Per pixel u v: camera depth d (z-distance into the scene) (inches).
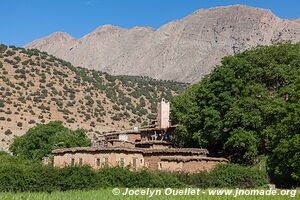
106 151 2452.0
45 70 6673.2
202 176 2144.4
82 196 1364.4
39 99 5876.0
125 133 3314.5
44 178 1892.2
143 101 6865.2
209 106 2689.5
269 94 2632.9
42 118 5502.0
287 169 2154.3
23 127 5182.1
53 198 1301.7
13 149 3644.2
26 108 5605.3
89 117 5861.2
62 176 1919.3
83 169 1958.7
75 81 6742.1
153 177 2017.7
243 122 2474.2
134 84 7534.5
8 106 5521.7
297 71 2605.8
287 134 2123.5
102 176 1978.3
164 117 3228.3
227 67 2696.9
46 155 3405.5
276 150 2121.1
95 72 7534.5
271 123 2450.8
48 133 3575.3
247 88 2571.4
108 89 6934.1
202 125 2731.3
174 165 2346.2
